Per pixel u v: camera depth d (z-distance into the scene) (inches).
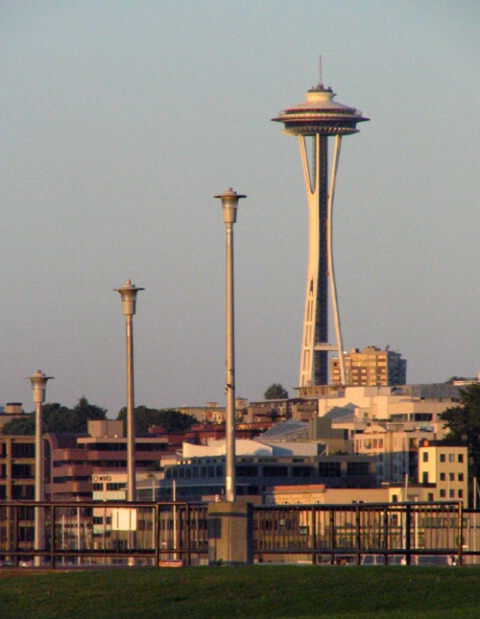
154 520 7126.0
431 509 7037.4
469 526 7140.8
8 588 6245.1
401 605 5600.4
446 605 5551.2
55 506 7101.4
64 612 5777.6
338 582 5915.4
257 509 7071.9
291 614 5595.5
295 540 7130.9
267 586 5915.4
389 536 7234.3
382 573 6063.0
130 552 7145.7
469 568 6200.8
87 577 6323.8
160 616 5649.6
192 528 7239.2
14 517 7244.1
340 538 7224.4
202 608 5703.7
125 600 5861.2
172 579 6097.4
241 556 6761.8
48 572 6692.9
